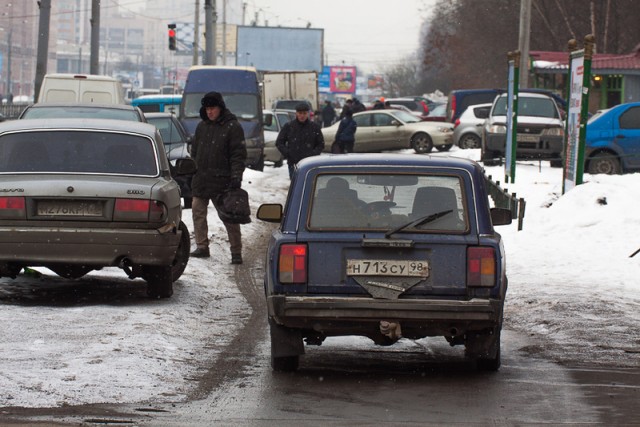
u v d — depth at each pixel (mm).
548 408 13531
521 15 72938
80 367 14992
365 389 14742
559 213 35031
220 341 18391
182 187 39594
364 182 15383
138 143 22062
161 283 22109
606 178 41750
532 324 20844
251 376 15531
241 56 151500
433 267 14867
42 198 20344
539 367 16641
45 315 19219
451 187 15336
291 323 15055
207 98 28297
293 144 38812
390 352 18141
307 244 14930
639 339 19047
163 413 12922
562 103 71875
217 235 33375
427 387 14930
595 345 18516
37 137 21781
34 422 12133
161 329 18484
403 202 15273
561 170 56156
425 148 79938
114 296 22766
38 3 73312
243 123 62188
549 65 86062
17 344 16406
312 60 151625
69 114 33531
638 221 33031
